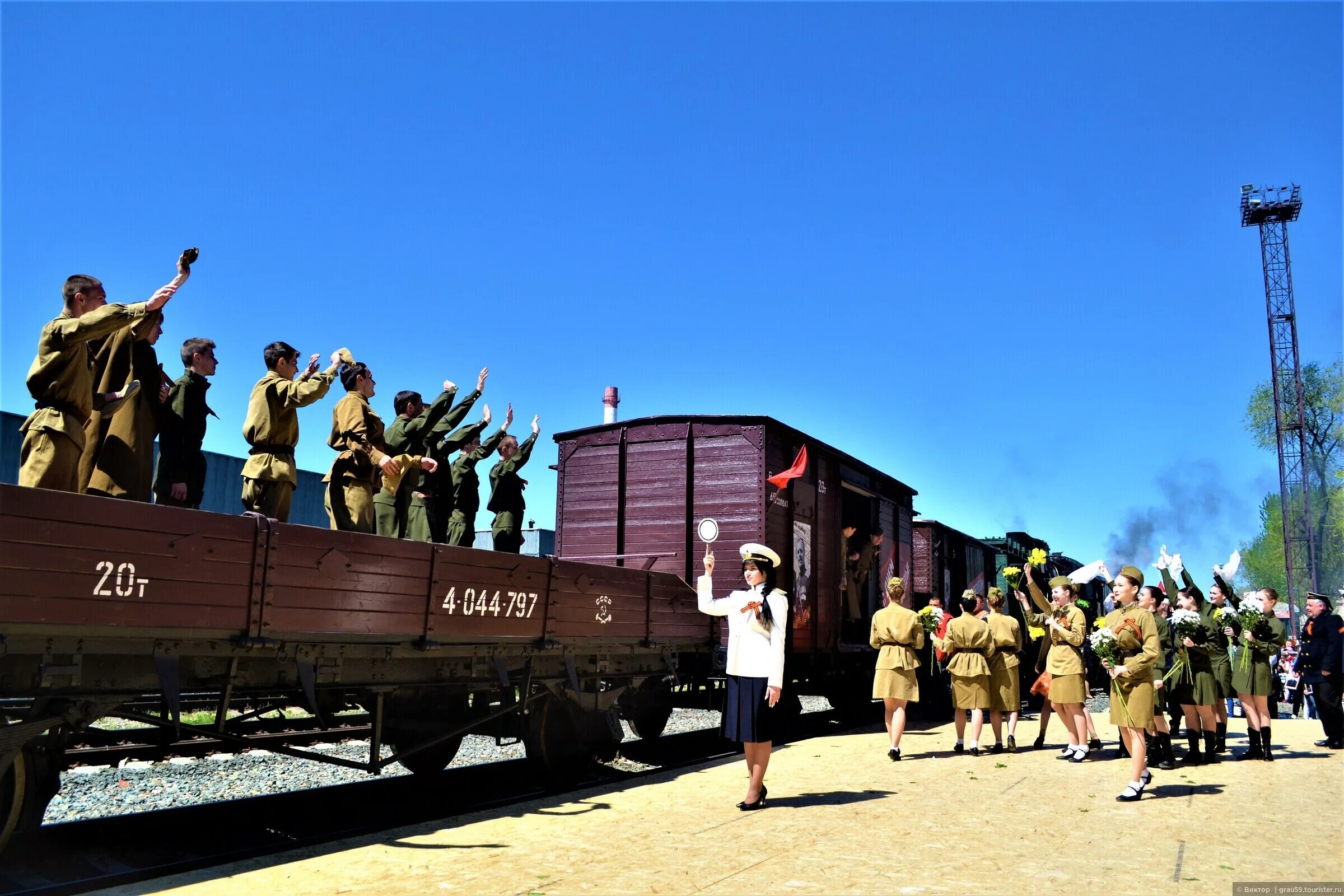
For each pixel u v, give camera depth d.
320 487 23.42
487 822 6.62
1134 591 8.21
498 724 8.52
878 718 16.36
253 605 5.46
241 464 20.75
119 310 5.32
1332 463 55.03
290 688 6.20
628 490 12.78
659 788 8.20
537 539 29.05
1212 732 10.49
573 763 8.67
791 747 11.44
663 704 10.76
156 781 8.65
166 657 5.13
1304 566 51.16
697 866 5.30
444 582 6.86
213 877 5.11
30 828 5.04
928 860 5.48
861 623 15.91
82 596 4.62
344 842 5.96
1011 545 25.59
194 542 5.16
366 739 10.51
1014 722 11.38
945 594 20.36
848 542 15.48
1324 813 7.16
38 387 5.43
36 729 4.75
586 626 8.52
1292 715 18.58
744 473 12.11
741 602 7.38
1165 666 10.62
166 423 6.73
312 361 6.90
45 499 4.48
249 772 9.38
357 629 6.14
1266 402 57.38
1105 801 7.62
